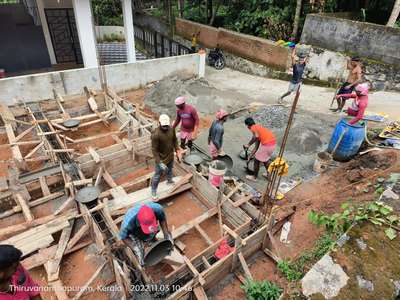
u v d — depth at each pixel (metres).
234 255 4.34
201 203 6.02
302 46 11.88
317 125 8.34
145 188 5.97
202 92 10.31
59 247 4.72
